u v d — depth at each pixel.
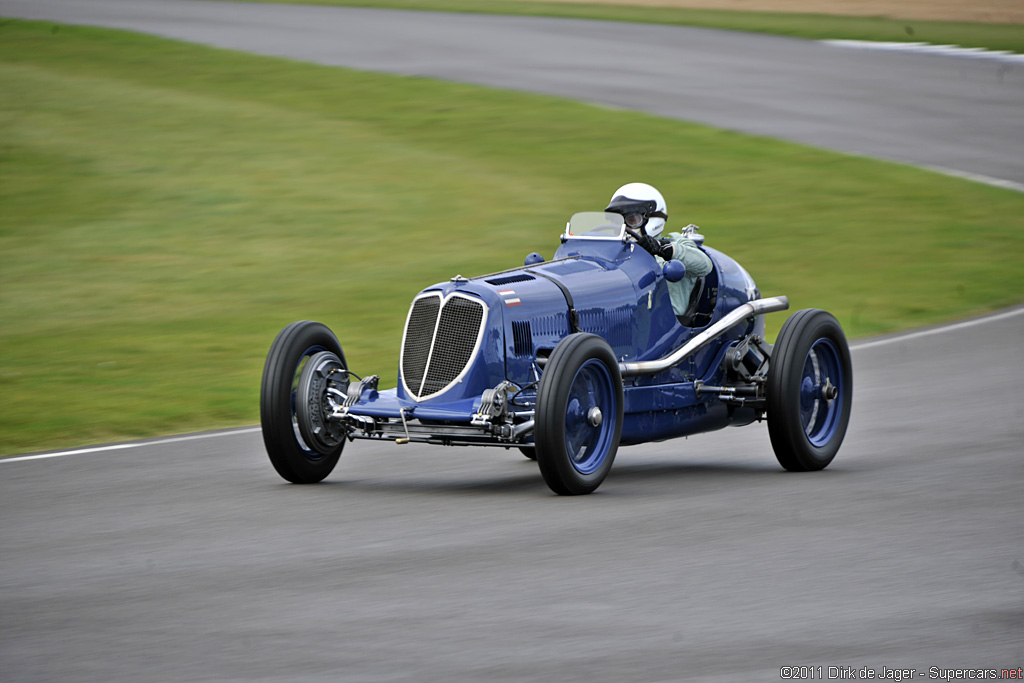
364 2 188.38
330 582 21.36
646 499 27.91
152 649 18.02
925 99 124.06
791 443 30.94
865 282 68.19
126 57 134.62
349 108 113.44
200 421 41.88
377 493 29.38
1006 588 20.39
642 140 102.81
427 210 81.50
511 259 70.38
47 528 26.34
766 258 73.00
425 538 24.44
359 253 72.12
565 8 185.00
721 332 32.66
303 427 30.11
